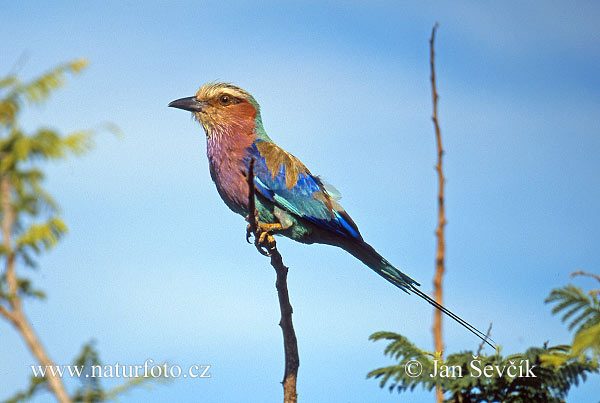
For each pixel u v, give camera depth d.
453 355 7.70
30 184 5.53
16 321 4.99
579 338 6.43
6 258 5.34
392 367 7.62
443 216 7.64
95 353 5.82
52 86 5.89
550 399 7.72
